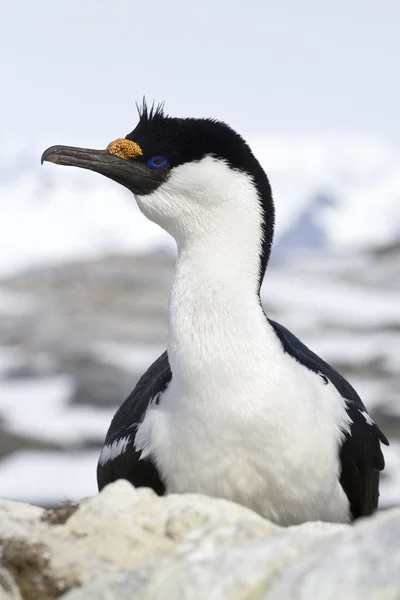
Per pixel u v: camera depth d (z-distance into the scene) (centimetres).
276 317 4850
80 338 4288
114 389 3566
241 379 1033
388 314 4862
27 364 3978
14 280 5384
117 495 843
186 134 1111
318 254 6744
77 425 3219
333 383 1174
